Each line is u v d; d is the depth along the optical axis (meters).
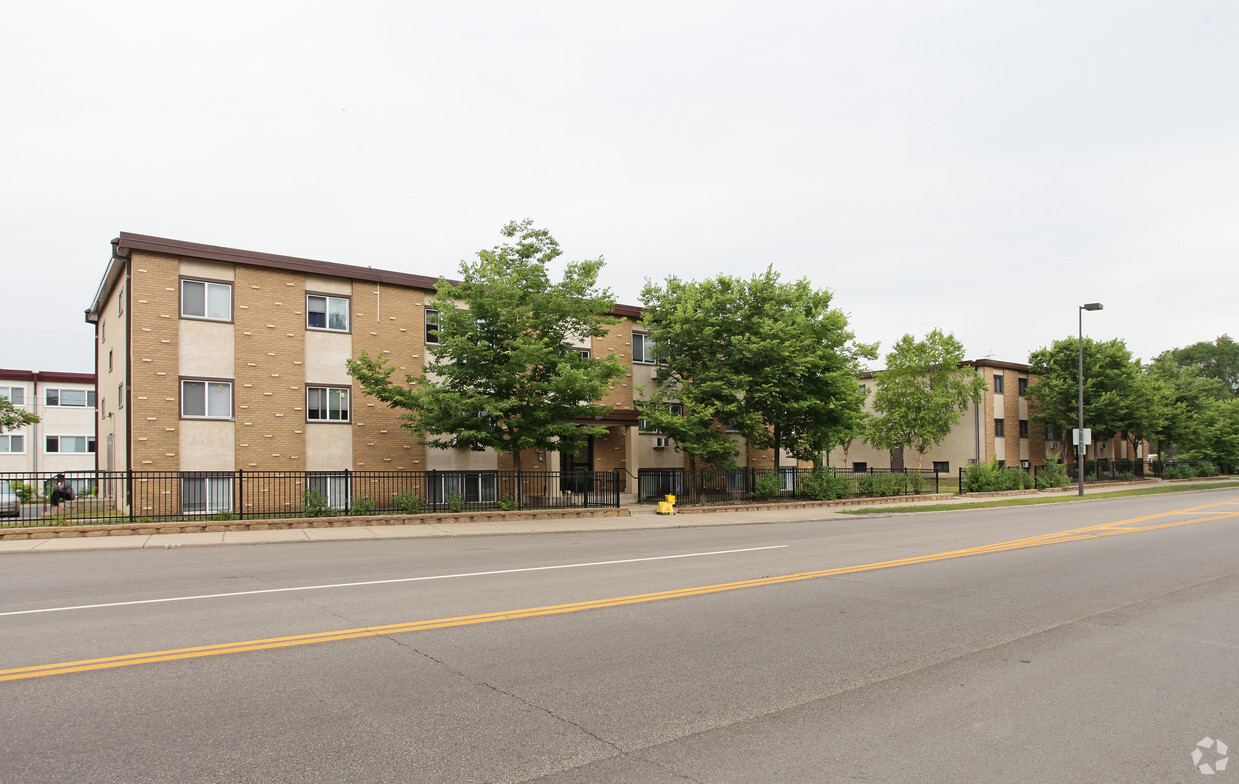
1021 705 5.12
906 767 4.08
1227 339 88.25
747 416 24.72
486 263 20.50
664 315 26.84
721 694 5.29
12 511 19.86
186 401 20.25
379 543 15.02
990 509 26.80
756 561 12.08
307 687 5.34
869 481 30.44
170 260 20.17
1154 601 8.77
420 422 20.41
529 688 5.38
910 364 38.22
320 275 22.44
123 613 7.75
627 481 28.66
